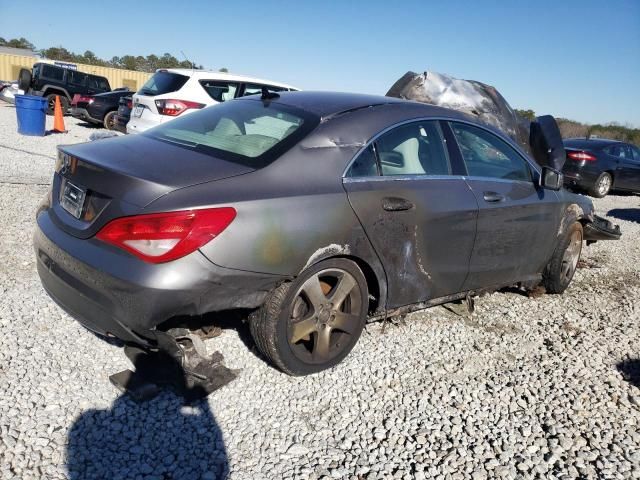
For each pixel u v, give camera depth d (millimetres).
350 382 3387
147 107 10781
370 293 3586
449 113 4066
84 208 2914
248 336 3729
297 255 2957
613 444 3010
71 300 2936
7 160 9250
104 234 2746
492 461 2797
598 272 6375
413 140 3713
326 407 3115
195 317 3191
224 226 2713
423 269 3682
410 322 4328
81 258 2791
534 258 4730
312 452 2740
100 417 2824
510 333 4359
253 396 3135
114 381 3059
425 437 2945
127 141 3385
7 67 33875
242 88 11180
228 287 2781
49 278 3070
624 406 3402
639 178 14242
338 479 2572
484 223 4000
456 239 3822
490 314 4703
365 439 2881
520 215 4344
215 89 10906
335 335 3445
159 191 2682
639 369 3934
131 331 2781
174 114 10555
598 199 13602
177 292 2627
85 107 17547
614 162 13672
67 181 3129
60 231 3014
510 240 4320
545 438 3029
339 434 2900
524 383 3582
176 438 2746
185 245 2625
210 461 2615
